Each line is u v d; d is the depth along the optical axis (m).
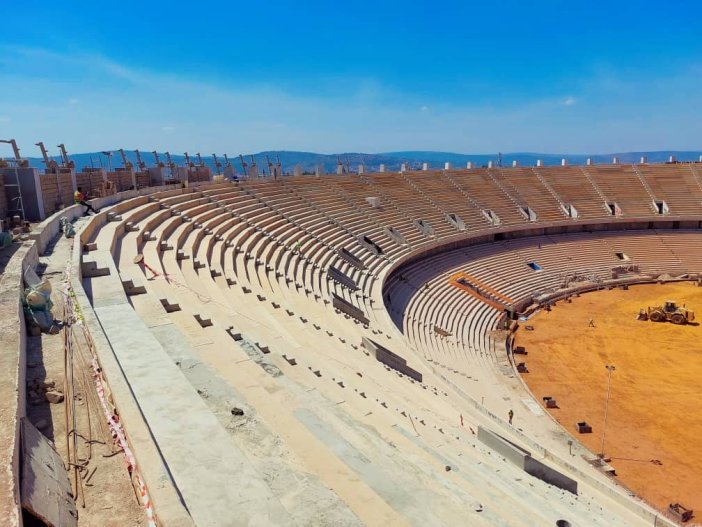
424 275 49.38
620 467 24.14
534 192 68.94
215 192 42.47
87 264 16.39
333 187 56.38
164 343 11.99
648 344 40.41
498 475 13.59
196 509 5.84
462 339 39.53
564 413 29.69
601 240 64.62
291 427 9.32
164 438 7.12
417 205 59.53
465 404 22.81
